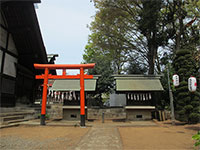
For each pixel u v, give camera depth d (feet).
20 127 30.17
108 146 17.38
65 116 43.16
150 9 42.01
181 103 33.91
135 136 22.81
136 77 43.68
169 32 48.44
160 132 25.96
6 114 33.60
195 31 49.67
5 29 38.27
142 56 58.34
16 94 41.47
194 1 41.55
